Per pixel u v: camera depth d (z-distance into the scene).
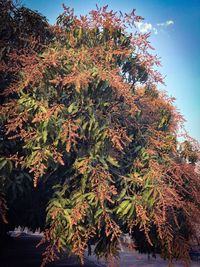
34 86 5.55
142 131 6.30
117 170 5.97
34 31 6.86
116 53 5.96
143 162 5.89
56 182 6.01
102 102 5.59
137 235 7.05
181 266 11.31
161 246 6.69
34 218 7.11
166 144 6.33
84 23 6.37
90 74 5.37
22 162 5.18
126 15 6.29
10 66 6.03
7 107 5.36
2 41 6.35
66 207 5.38
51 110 5.17
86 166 5.20
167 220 6.15
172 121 6.96
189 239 6.83
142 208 5.17
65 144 5.35
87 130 5.59
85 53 5.70
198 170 6.97
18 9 6.86
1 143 5.67
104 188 5.00
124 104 5.77
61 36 6.75
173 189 5.42
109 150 5.52
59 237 5.05
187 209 6.33
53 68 5.40
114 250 5.84
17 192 5.95
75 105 5.63
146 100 6.40
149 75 6.69
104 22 6.29
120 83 5.37
